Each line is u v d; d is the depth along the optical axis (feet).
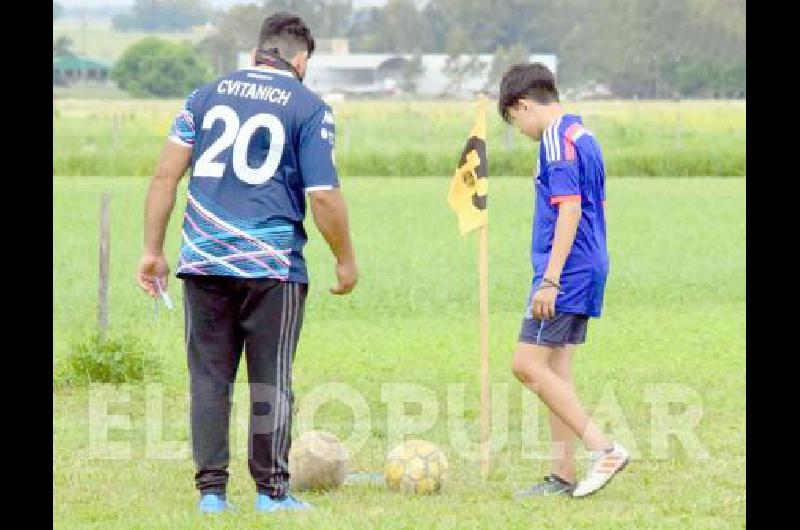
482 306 92.07
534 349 86.43
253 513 80.23
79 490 86.99
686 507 83.20
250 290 81.20
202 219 81.20
